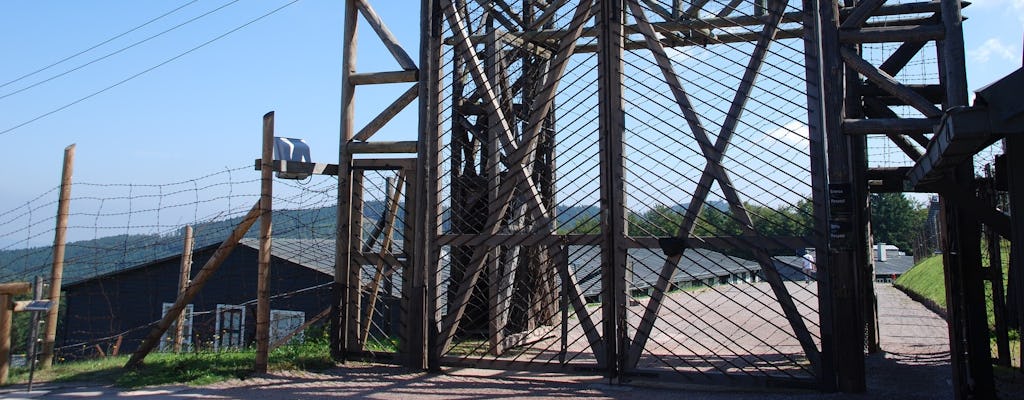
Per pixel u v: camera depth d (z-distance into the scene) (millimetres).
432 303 7918
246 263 18062
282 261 17141
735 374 6754
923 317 14406
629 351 7152
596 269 7477
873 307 9258
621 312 7156
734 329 12531
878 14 8984
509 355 8914
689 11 7965
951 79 6383
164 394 6562
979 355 5621
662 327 12938
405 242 8156
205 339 12602
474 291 10211
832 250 6441
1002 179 5059
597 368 7277
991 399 5570
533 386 6965
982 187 6488
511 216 9250
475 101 9500
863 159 9242
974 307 5652
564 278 7512
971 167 5859
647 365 8312
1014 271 4055
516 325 9945
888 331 11914
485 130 9945
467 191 9883
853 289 6363
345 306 8367
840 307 6391
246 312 16750
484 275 10008
